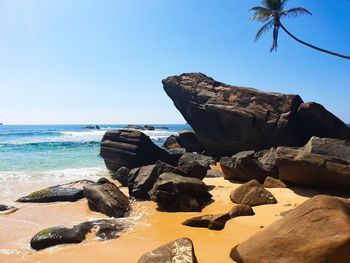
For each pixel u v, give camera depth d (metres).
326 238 5.61
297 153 13.77
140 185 13.80
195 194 12.30
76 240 8.48
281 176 14.44
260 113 25.78
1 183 17.53
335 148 13.48
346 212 6.07
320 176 13.09
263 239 6.55
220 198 12.89
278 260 6.00
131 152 22.50
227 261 6.82
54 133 89.75
